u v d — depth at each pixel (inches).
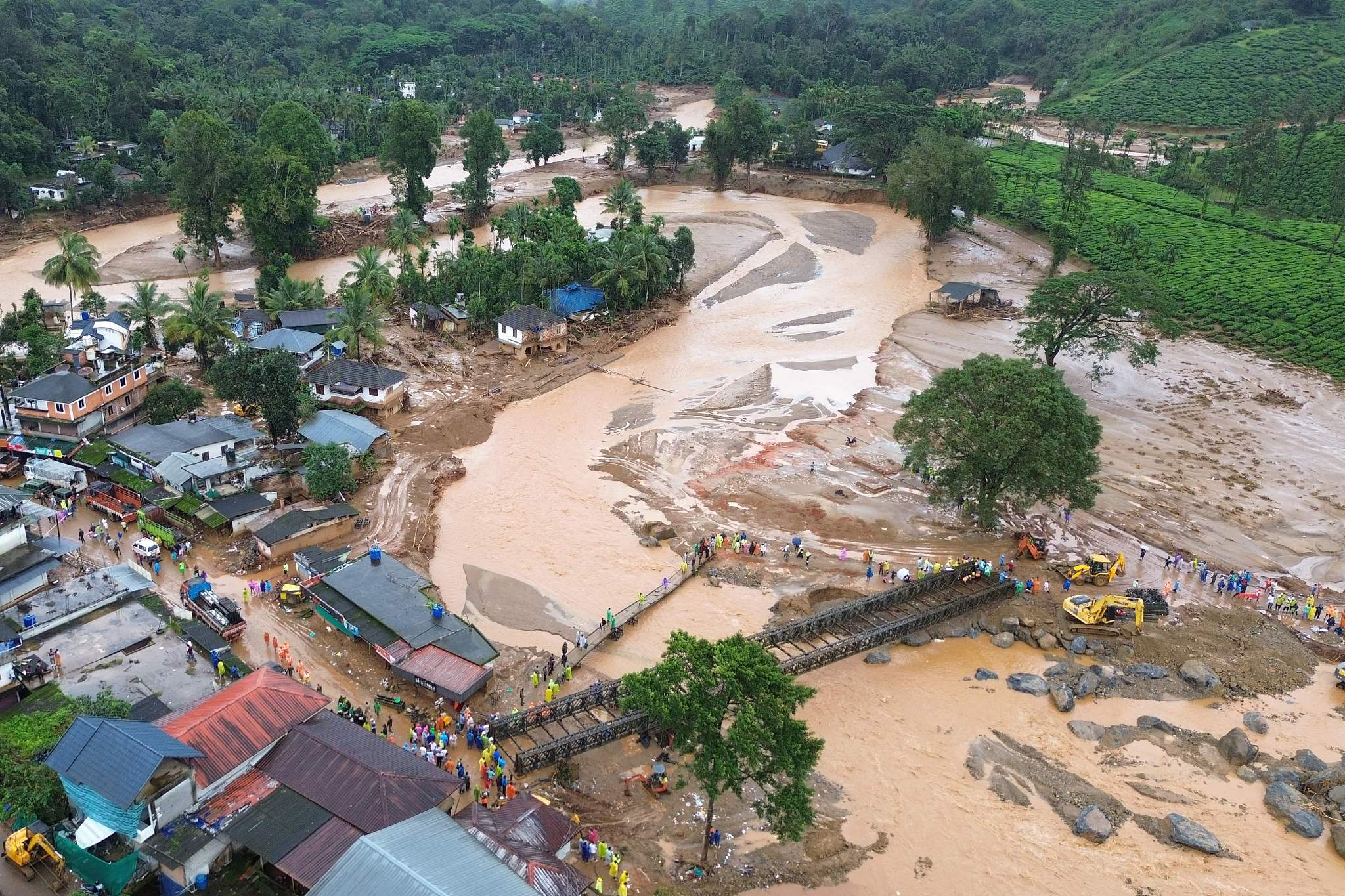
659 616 2933.1
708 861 2042.3
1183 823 2210.9
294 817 1868.8
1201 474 4015.8
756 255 7116.1
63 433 3442.4
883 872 2065.7
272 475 3324.3
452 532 3326.8
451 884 1653.5
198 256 6245.1
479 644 2559.1
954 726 2536.9
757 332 5590.6
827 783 2313.0
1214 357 5329.7
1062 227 6274.6
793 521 3508.9
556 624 2854.3
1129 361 4896.7
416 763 2027.6
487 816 1925.4
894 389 4746.6
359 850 1702.8
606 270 5595.5
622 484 3737.7
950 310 5959.6
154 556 2886.3
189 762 1859.0
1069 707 2603.3
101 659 2357.3
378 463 3624.5
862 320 5826.8
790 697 1987.0
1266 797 2317.9
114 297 5511.8
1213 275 6240.2
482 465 3836.1
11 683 2224.4
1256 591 3201.3
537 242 5905.5
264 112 7495.1
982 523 3336.6
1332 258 6441.9
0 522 2650.1
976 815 2242.9
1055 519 3595.0
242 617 2667.3
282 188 6112.2
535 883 1738.4
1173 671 2787.9
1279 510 3742.6
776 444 4109.3
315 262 6520.7
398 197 7298.2
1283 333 5462.6
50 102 7568.9
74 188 6865.2
